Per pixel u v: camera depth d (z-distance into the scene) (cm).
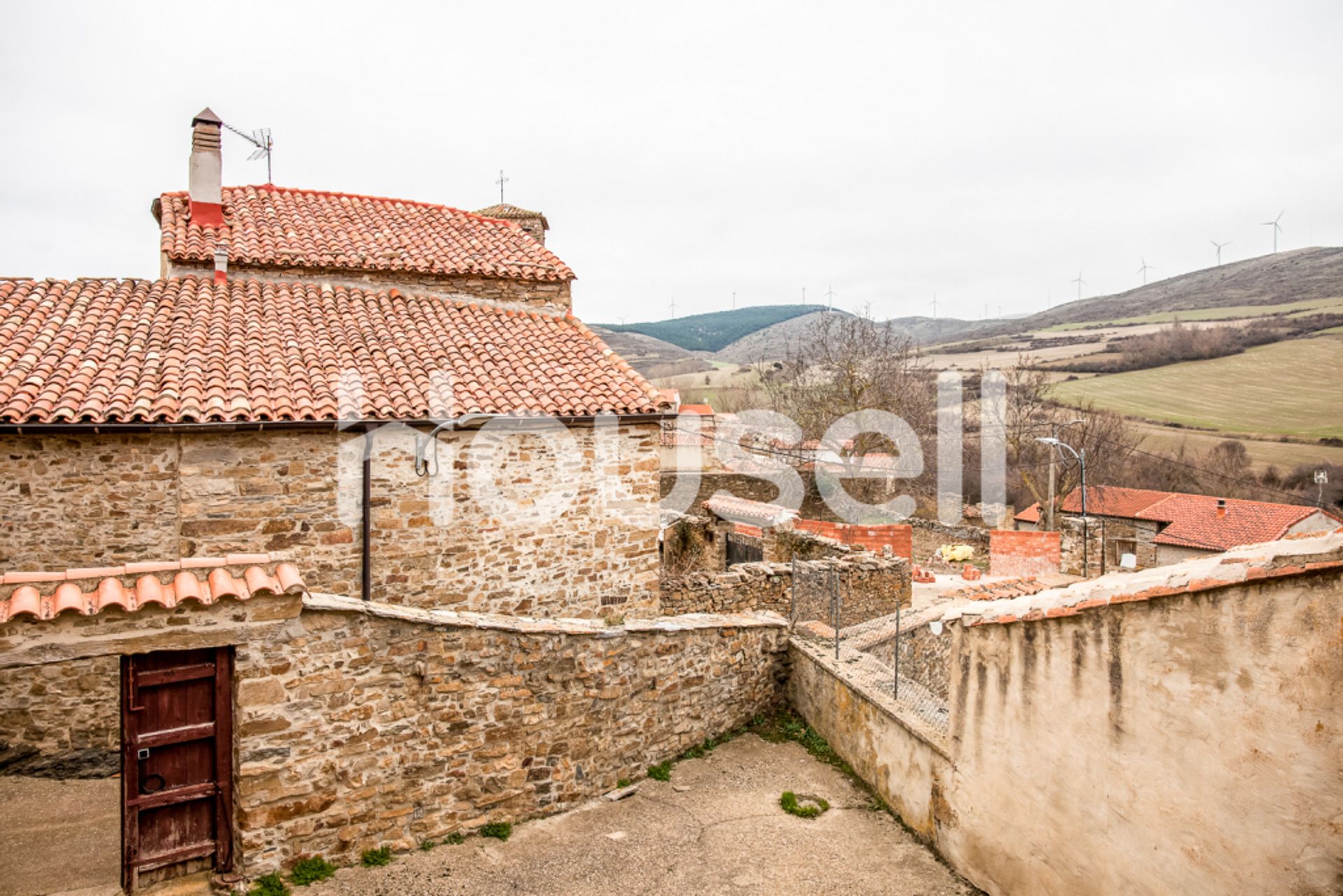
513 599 1097
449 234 1493
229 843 636
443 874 676
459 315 1305
